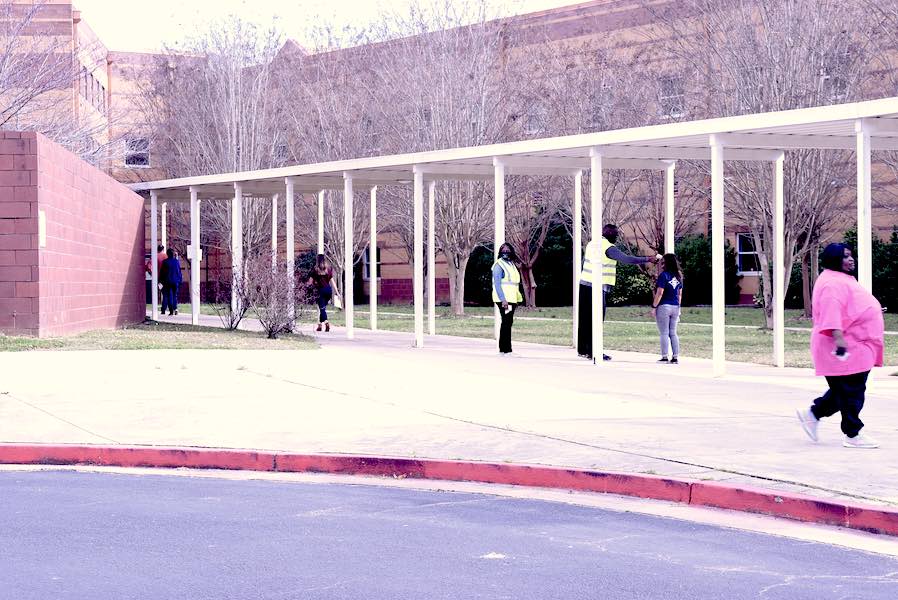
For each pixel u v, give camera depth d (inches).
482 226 1504.7
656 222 1362.0
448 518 335.9
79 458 420.8
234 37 1822.1
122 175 1887.3
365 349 874.1
